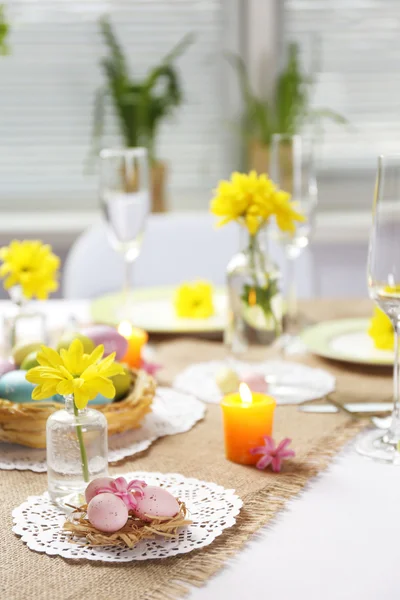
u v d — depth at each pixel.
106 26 2.83
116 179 1.54
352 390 1.36
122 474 1.13
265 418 1.16
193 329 1.58
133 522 1.02
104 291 2.06
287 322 1.64
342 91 3.09
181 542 1.00
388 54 3.07
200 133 3.11
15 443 1.22
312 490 1.10
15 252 1.51
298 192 1.57
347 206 3.19
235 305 1.40
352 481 1.12
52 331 1.58
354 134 3.13
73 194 3.17
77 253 2.08
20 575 0.96
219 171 3.14
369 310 1.73
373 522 1.04
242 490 1.10
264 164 2.86
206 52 3.06
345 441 1.21
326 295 3.03
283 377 1.42
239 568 0.97
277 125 2.85
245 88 2.87
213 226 2.12
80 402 1.04
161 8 3.02
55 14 3.02
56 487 1.07
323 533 1.03
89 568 0.97
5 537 1.02
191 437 1.23
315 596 0.94
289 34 3.03
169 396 1.35
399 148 3.14
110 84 2.81
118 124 2.84
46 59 3.05
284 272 2.05
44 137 3.12
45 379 1.05
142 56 3.05
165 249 2.11
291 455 1.14
